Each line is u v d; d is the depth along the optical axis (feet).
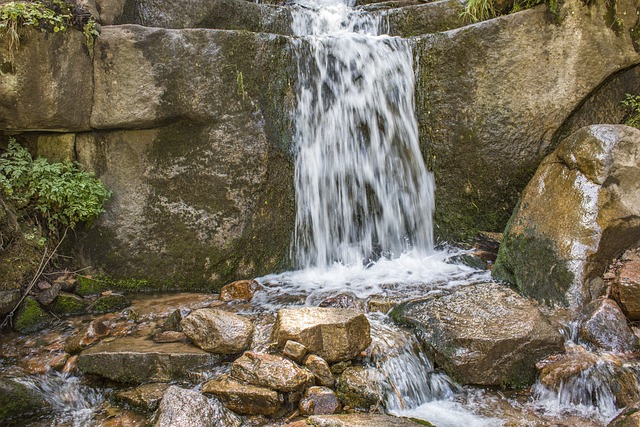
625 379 12.25
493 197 19.69
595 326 13.78
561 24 18.33
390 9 22.62
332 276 18.78
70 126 16.70
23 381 12.40
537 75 18.70
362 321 13.05
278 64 18.75
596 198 15.78
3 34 14.70
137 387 12.46
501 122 19.07
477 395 12.69
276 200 18.88
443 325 13.84
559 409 12.08
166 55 17.11
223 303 16.63
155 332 14.64
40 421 11.76
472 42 18.93
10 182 16.37
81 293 16.99
